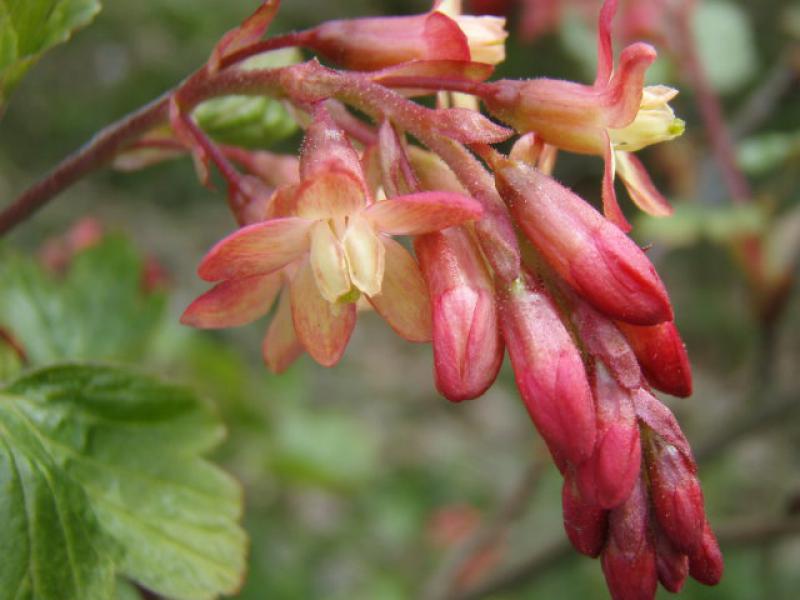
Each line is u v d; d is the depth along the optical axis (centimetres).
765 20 23
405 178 5
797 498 9
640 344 5
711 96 11
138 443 6
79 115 28
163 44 28
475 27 5
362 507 19
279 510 17
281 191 5
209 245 25
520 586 11
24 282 9
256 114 7
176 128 5
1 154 26
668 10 11
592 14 12
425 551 17
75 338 9
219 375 13
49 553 5
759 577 17
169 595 6
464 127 5
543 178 5
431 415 24
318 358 5
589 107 5
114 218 24
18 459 6
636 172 5
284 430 14
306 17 27
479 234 5
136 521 6
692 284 29
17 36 6
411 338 5
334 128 5
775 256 10
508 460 22
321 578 17
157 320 9
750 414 11
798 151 11
